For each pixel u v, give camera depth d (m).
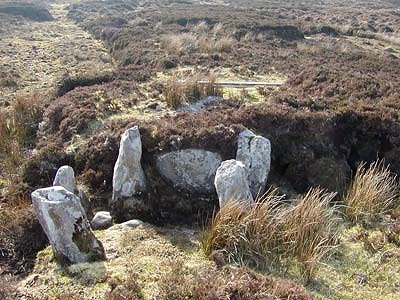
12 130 11.57
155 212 8.30
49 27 33.09
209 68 16.45
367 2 51.78
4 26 31.19
